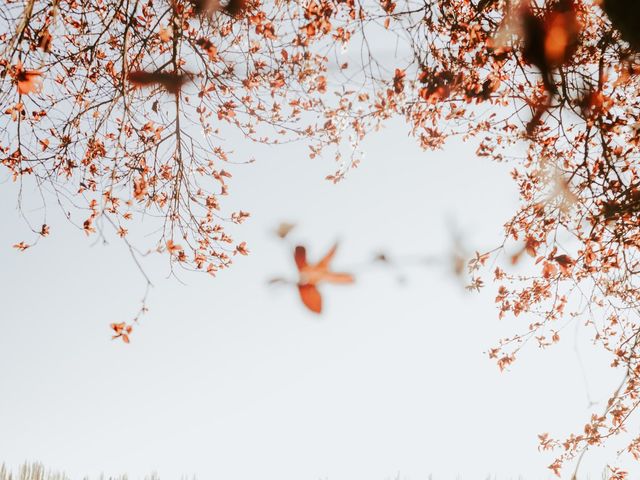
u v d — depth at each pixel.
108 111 4.96
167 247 4.55
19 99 4.90
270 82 6.45
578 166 5.31
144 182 6.42
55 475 60.62
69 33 5.80
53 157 6.44
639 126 5.82
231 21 5.48
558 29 3.05
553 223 6.18
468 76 5.80
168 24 5.16
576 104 4.68
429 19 5.37
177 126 6.14
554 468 7.81
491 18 5.19
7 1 4.61
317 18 5.49
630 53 4.27
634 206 5.11
